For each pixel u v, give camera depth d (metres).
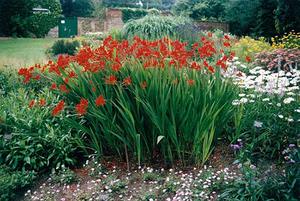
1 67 8.30
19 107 5.31
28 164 4.62
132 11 24.55
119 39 12.32
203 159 4.18
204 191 3.79
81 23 25.00
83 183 4.29
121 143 4.59
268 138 4.34
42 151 4.65
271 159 4.29
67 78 4.48
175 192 3.89
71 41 13.77
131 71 4.29
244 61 9.16
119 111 4.25
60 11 24.88
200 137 4.10
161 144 4.41
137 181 4.17
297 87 4.73
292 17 17.88
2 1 21.50
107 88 4.29
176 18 12.62
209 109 4.11
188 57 4.66
